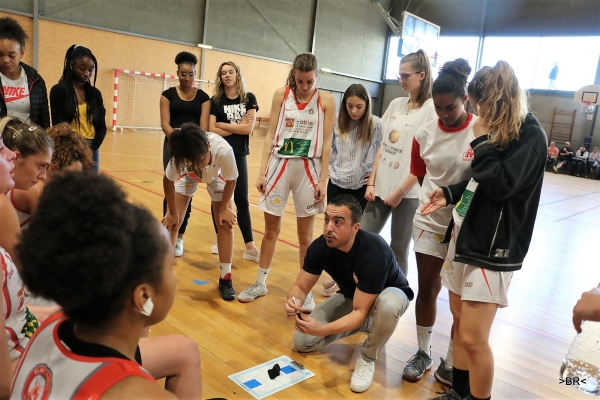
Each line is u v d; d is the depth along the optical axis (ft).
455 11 50.57
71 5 34.96
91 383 2.09
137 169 23.12
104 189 2.29
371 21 54.70
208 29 42.24
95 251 2.14
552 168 44.60
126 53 38.37
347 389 6.66
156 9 39.17
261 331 8.14
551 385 7.13
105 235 2.17
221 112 10.89
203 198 18.72
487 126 5.18
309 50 50.06
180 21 40.73
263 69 47.03
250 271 10.96
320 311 7.53
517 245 5.28
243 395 6.28
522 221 5.25
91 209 2.19
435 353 7.89
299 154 8.97
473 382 5.53
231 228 9.22
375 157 9.34
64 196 2.21
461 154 6.29
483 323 5.34
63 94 10.19
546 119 46.75
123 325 2.38
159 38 39.75
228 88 10.89
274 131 9.37
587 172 42.52
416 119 8.23
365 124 9.09
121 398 2.07
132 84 39.24
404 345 8.11
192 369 3.97
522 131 5.10
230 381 6.58
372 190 8.77
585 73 44.14
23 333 3.98
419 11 53.21
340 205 6.57
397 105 8.77
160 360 3.75
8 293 3.79
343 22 51.98
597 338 3.46
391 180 8.49
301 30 48.83
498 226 5.18
